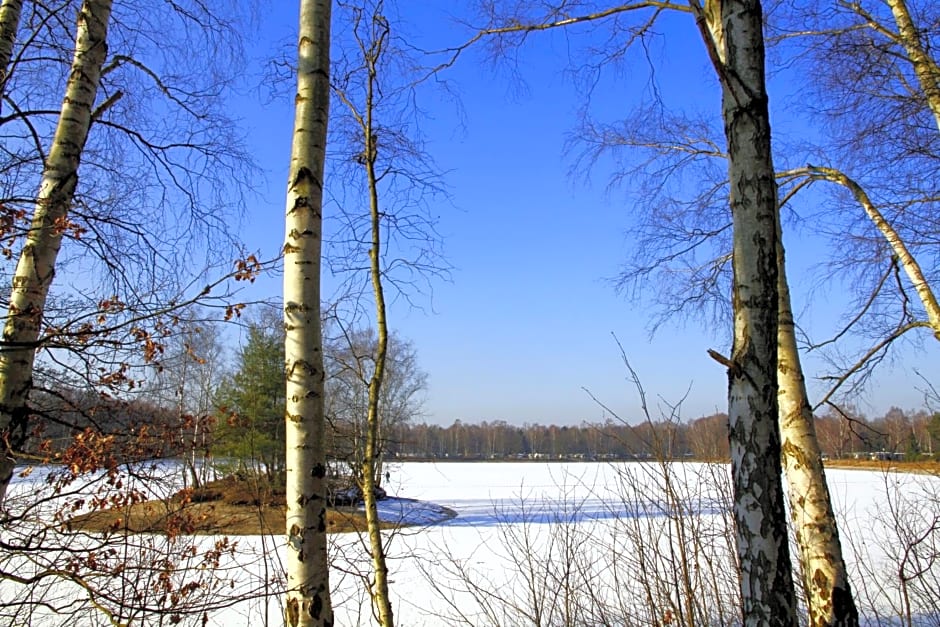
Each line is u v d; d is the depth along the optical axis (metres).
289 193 2.99
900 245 5.61
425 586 8.37
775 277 2.35
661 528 4.34
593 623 4.50
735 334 2.37
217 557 3.62
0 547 3.06
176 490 3.57
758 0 2.60
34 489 3.21
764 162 2.42
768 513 2.16
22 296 3.37
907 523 5.77
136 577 3.32
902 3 5.50
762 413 2.23
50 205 3.55
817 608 3.66
